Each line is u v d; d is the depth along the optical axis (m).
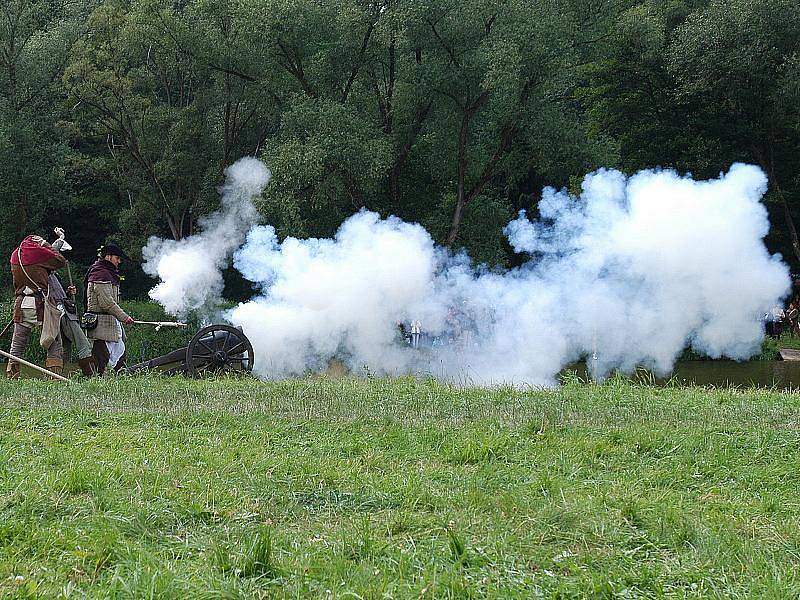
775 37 27.98
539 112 27.38
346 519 5.84
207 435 8.55
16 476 6.58
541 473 7.04
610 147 30.11
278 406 10.15
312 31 28.73
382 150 26.31
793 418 9.79
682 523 5.72
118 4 34.09
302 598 4.38
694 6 33.88
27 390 11.21
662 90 34.22
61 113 37.25
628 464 7.60
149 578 4.45
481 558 4.93
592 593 4.53
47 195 36.16
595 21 28.81
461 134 28.30
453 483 6.78
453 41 27.25
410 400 10.52
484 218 29.23
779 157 32.97
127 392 11.10
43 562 4.89
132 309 27.14
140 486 6.32
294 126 27.14
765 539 5.57
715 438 8.50
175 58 32.25
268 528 5.25
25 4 36.62
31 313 13.26
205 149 35.44
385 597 4.32
